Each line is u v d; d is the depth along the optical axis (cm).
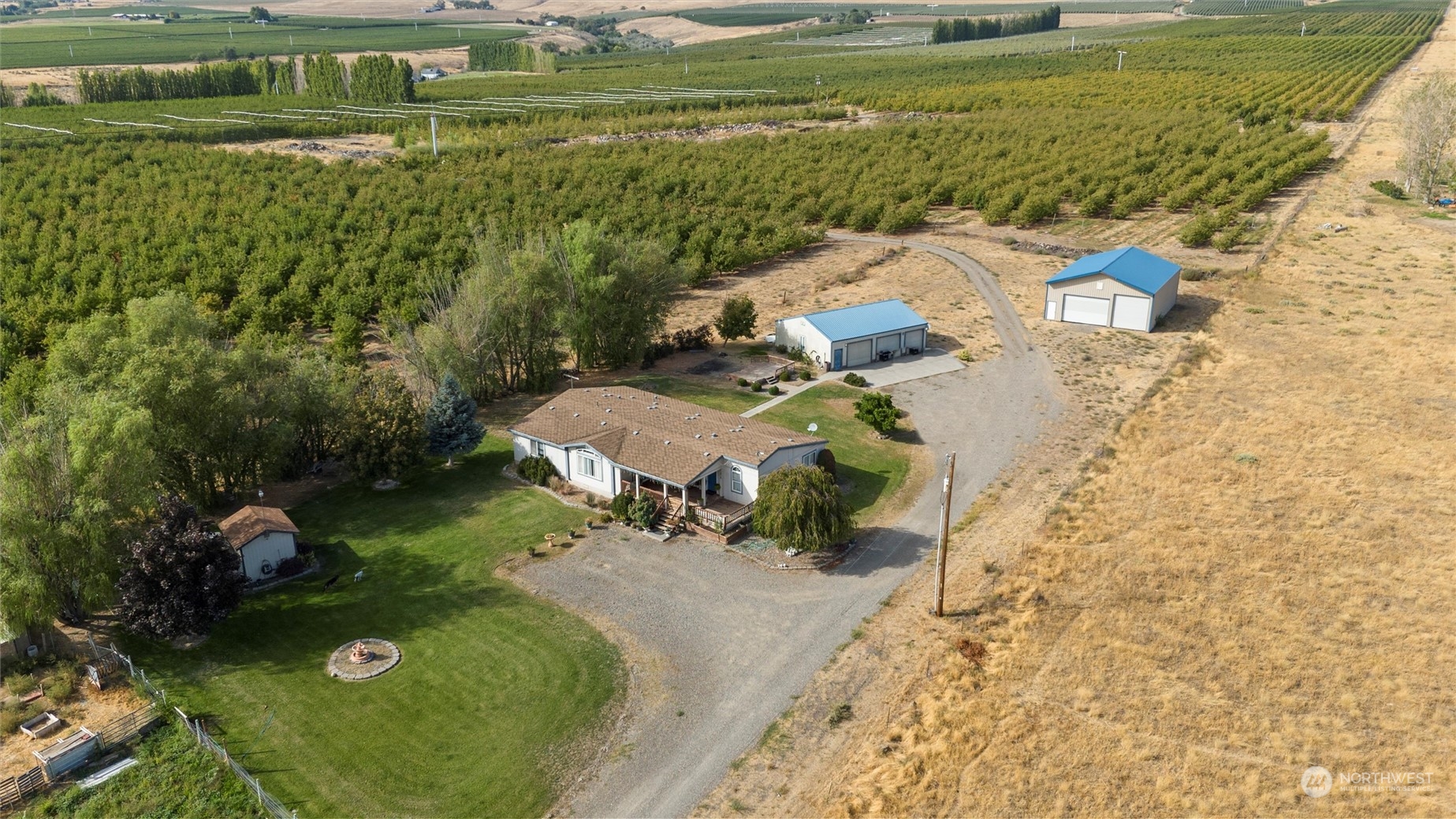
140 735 3959
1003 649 4434
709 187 13438
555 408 6462
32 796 3669
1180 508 5653
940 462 6347
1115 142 14988
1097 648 4419
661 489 5819
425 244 10800
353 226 11319
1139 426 6769
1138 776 3675
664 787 3688
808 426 6812
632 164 14588
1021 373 7819
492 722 4031
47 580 4362
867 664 4366
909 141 16000
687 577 5062
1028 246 11356
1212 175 13012
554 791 3675
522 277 7275
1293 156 13975
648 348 8131
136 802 3634
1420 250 10488
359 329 8306
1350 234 11138
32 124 18975
